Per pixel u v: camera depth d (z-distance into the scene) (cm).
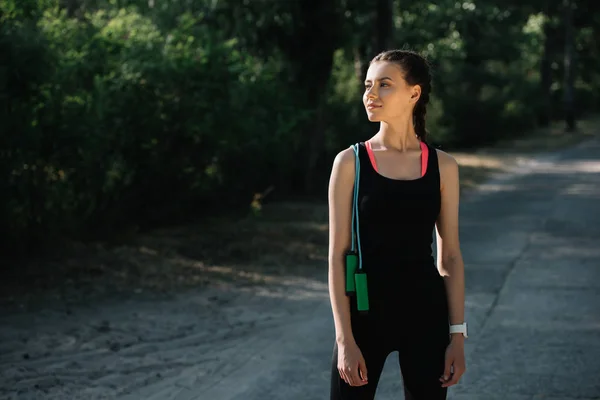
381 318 322
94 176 1091
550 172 2466
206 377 636
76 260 1027
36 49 948
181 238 1220
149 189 1264
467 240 1292
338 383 327
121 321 797
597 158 2959
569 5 4675
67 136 1004
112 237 1174
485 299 892
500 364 659
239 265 1075
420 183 322
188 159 1288
